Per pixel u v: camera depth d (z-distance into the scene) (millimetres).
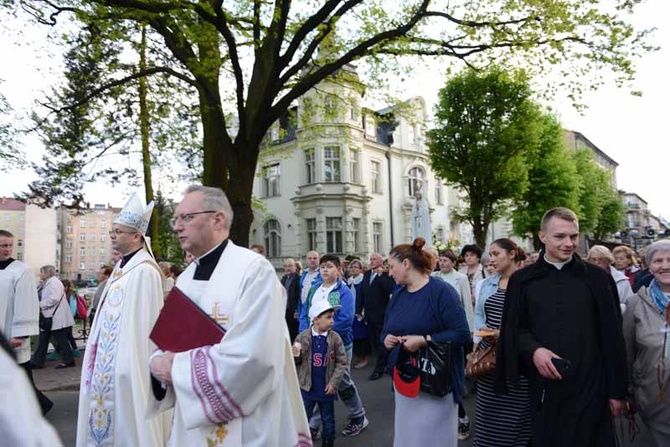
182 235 2287
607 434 2592
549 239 2838
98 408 3221
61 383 7633
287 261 9438
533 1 8703
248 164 9273
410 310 3463
